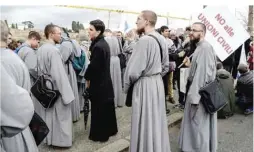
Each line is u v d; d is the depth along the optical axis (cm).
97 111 378
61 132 355
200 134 330
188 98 321
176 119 475
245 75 538
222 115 513
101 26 363
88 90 380
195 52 319
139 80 287
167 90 536
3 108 143
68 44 423
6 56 179
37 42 435
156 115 290
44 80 336
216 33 405
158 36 292
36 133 199
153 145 292
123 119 482
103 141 384
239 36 399
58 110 352
